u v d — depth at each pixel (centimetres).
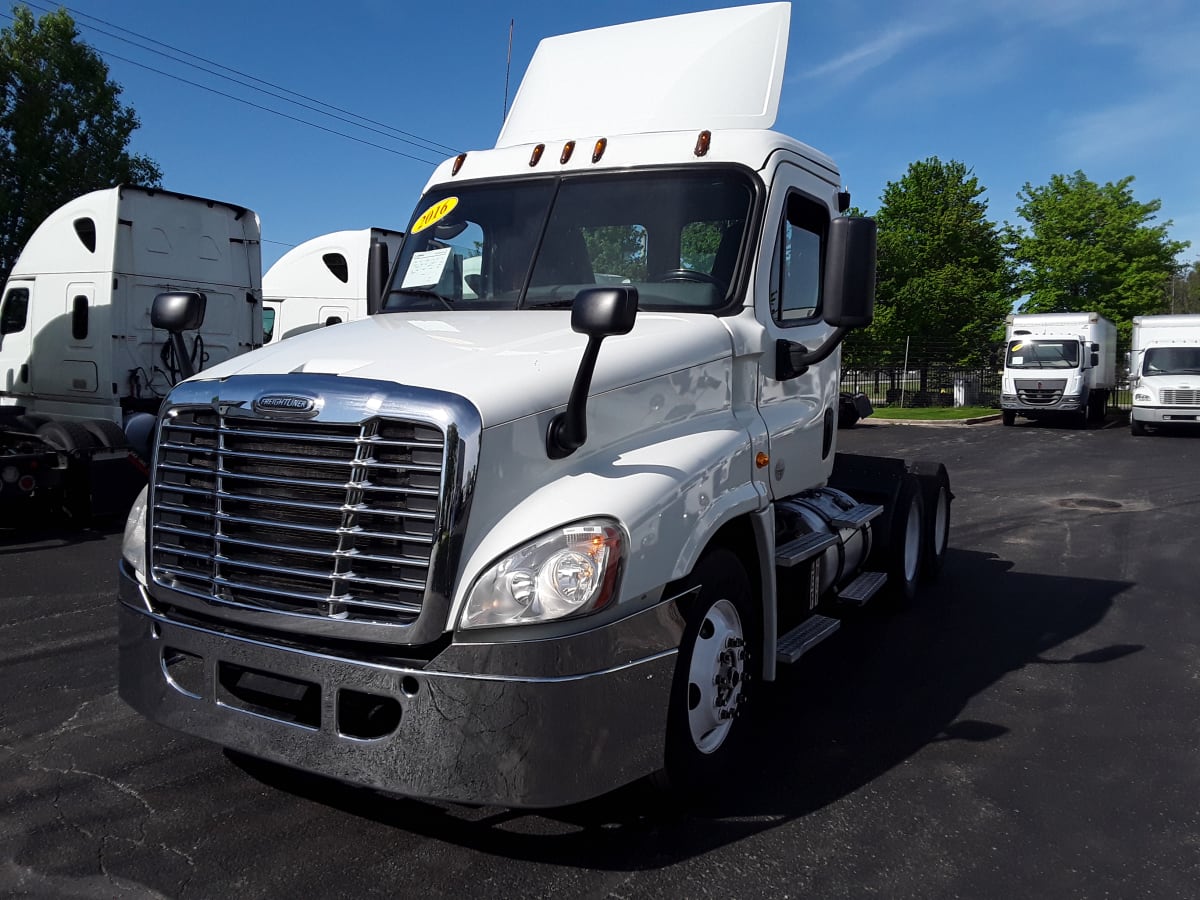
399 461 298
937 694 508
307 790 381
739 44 500
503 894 311
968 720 471
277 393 313
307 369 327
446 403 295
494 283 452
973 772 412
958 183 3381
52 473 945
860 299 391
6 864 325
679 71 496
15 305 1152
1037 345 2638
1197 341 2308
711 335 398
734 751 386
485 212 471
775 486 432
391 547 299
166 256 1116
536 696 291
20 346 1149
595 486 315
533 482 314
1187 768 418
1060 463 1683
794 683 525
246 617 320
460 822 357
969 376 3444
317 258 1659
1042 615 670
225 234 1177
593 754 302
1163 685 525
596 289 300
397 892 311
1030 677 537
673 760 344
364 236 1622
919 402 3466
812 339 482
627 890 315
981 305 3362
